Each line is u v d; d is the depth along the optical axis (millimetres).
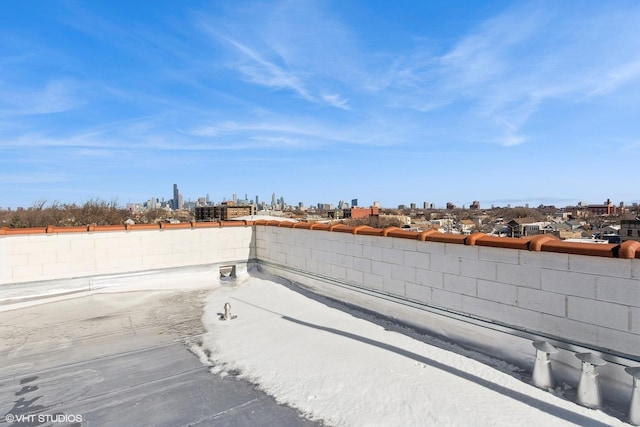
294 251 7496
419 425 2631
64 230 7191
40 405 3133
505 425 2559
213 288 7676
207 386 3426
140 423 2854
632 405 2516
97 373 3742
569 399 2855
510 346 3562
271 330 4848
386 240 5117
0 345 4527
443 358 3701
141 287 7668
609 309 2809
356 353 3912
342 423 2740
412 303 4695
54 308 6180
